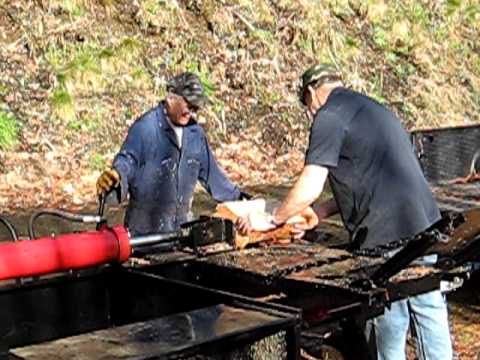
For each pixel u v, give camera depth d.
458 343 4.73
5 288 3.03
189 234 3.47
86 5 9.66
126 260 3.15
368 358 3.82
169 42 9.90
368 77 11.12
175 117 4.30
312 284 2.95
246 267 3.18
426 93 11.38
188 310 2.80
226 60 10.13
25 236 6.26
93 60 9.26
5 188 7.74
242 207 3.67
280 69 10.45
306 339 3.81
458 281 3.69
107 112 8.98
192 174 4.50
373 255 3.43
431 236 2.84
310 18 11.06
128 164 4.21
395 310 3.51
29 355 2.04
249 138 9.54
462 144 6.26
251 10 10.71
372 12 11.77
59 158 8.37
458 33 12.66
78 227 6.66
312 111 3.68
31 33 9.18
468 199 4.82
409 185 3.50
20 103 8.62
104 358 2.00
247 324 2.25
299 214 3.58
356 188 3.52
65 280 3.14
